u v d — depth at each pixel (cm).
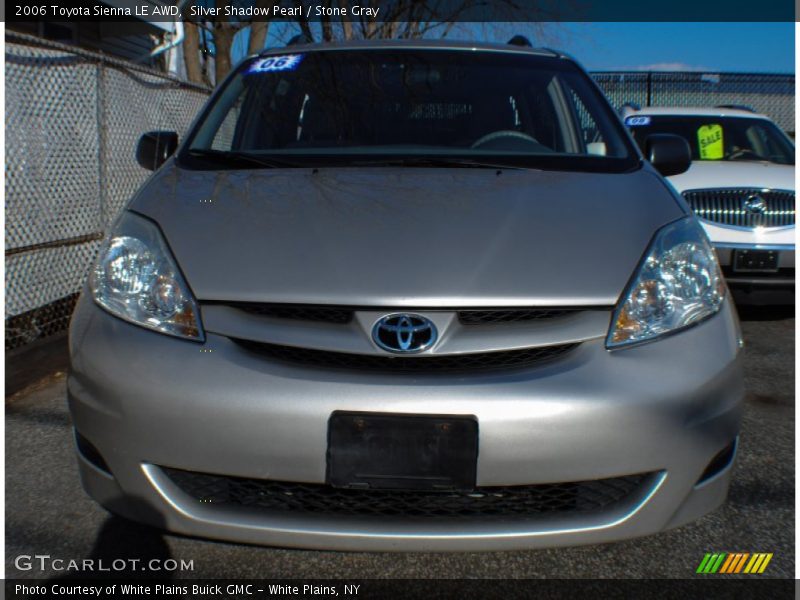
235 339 199
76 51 469
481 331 196
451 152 291
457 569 227
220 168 273
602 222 227
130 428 194
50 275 447
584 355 196
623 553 236
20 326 422
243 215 228
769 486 281
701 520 256
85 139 484
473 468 186
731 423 205
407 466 187
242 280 204
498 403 186
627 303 203
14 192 413
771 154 654
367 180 254
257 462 189
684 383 196
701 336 205
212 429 189
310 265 206
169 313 203
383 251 210
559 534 192
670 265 214
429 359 195
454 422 185
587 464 188
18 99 416
